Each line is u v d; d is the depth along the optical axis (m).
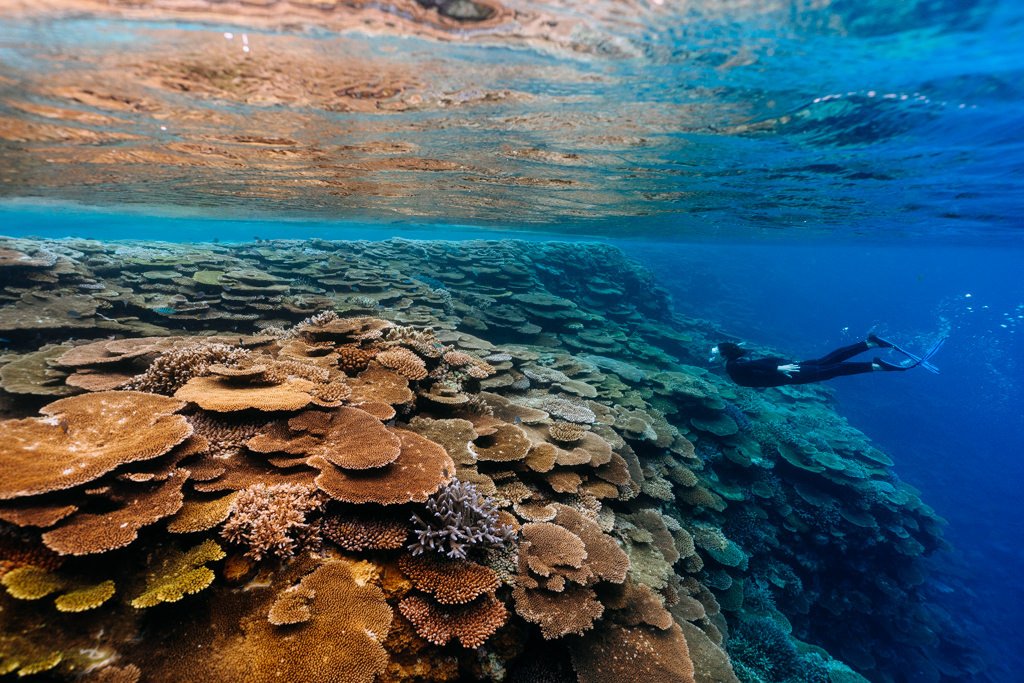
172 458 0.95
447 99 1.61
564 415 2.06
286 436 1.14
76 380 1.43
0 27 1.05
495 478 1.44
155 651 0.74
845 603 2.82
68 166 2.53
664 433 2.55
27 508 0.74
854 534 2.95
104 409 1.05
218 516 0.87
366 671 0.77
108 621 0.74
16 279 2.31
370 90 1.51
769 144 2.02
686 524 2.23
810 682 1.87
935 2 1.02
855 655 2.69
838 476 3.16
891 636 2.81
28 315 2.01
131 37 1.13
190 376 1.34
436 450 1.22
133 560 0.80
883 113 1.62
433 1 1.06
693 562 1.88
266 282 3.01
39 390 1.44
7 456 0.81
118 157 2.35
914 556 3.06
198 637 0.77
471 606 0.97
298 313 2.57
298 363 1.51
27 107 1.58
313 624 0.82
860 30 1.14
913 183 2.63
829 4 1.05
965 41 1.16
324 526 0.97
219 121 1.79
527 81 1.47
